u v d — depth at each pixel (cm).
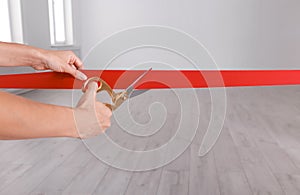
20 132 38
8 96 38
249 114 373
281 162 221
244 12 708
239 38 717
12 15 480
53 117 40
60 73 79
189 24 723
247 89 593
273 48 714
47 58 74
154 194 174
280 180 193
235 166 212
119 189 179
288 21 703
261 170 207
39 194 173
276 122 335
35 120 39
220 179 193
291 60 713
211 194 175
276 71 108
